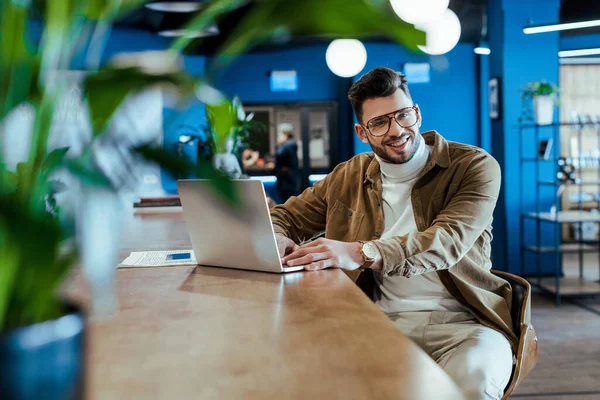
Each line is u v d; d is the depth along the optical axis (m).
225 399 0.88
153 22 6.74
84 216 0.48
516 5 7.69
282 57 10.84
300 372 0.98
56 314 0.60
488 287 2.25
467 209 2.23
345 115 10.97
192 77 0.46
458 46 10.55
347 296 1.56
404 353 1.07
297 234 2.65
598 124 6.67
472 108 10.60
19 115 0.54
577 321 5.59
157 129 0.50
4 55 0.51
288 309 1.43
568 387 3.88
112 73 0.46
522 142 7.75
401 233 2.41
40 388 0.56
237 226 1.92
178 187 2.04
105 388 0.93
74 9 0.52
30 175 0.53
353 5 0.49
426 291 2.32
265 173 10.88
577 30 9.70
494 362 1.95
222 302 1.53
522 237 7.33
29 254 0.51
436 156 2.40
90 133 0.49
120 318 1.38
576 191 10.10
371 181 2.50
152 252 2.43
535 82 7.09
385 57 10.50
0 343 0.54
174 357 1.08
